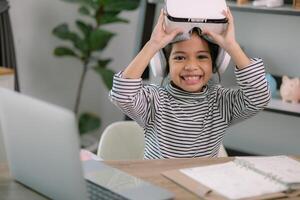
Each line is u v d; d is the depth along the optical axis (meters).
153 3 3.32
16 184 1.33
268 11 2.85
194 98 1.67
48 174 1.20
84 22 3.92
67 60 4.09
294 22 3.15
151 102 1.66
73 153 1.10
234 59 1.59
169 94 1.69
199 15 1.55
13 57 3.42
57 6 3.93
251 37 3.34
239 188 1.25
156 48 1.53
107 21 3.69
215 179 1.30
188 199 1.20
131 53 4.07
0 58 3.36
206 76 1.66
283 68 3.25
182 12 1.55
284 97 2.98
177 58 1.63
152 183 1.29
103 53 4.22
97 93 4.36
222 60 1.68
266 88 1.60
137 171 1.38
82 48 3.70
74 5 4.04
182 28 1.56
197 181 1.29
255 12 3.01
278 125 3.39
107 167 1.38
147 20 3.32
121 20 3.70
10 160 1.33
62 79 4.08
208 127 1.69
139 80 1.54
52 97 4.03
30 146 1.22
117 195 1.20
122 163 1.45
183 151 1.67
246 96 1.61
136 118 1.66
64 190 1.17
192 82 1.64
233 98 1.69
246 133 3.53
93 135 4.23
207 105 1.69
